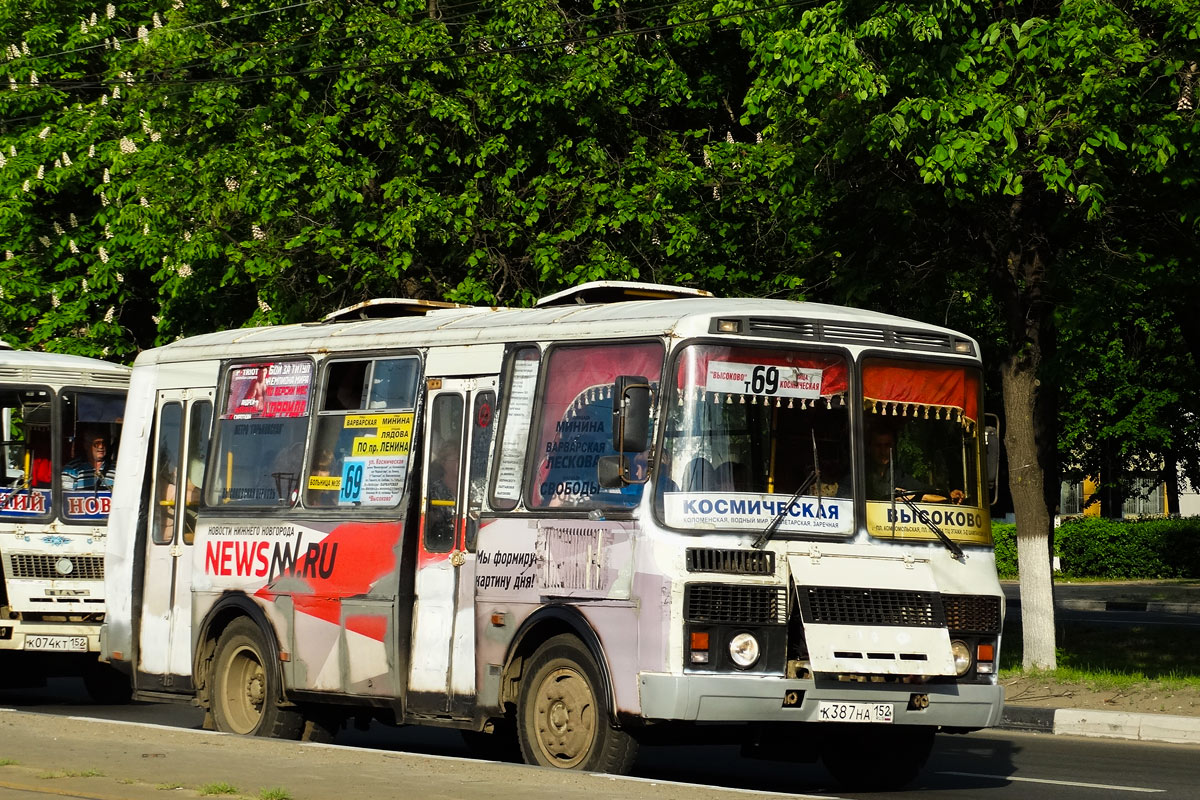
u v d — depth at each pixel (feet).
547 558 83.76
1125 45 115.55
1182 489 386.93
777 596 78.69
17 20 209.87
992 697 83.15
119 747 87.51
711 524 78.43
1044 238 137.90
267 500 102.58
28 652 134.92
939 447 85.51
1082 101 116.78
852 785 88.58
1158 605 253.65
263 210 161.07
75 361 140.77
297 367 102.94
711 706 76.07
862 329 84.43
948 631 82.28
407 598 92.02
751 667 77.56
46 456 136.36
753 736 81.41
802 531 80.23
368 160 163.02
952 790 87.35
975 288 154.61
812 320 82.99
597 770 79.30
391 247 155.53
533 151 160.86
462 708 88.12
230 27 176.45
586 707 80.94
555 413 85.71
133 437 114.01
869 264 144.15
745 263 158.92
